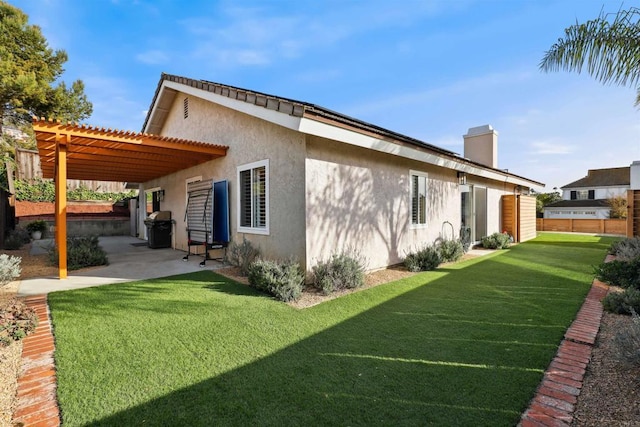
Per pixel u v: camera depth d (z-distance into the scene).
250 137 8.32
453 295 6.01
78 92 19.41
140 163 10.55
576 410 2.58
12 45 17.27
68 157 9.29
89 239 10.31
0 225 11.75
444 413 2.57
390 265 8.93
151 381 3.06
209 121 10.30
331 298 5.85
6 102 16.98
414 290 6.41
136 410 2.65
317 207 6.89
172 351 3.68
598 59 5.36
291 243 7.02
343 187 7.49
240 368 3.30
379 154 8.59
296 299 5.73
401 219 9.38
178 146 8.32
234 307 5.21
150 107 13.48
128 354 3.59
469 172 12.01
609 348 3.63
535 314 4.86
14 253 11.05
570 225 23.75
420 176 10.26
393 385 2.98
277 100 6.27
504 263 9.48
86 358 3.50
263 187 7.99
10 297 5.57
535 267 8.75
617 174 39.56
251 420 2.52
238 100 7.58
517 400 2.72
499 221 15.51
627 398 2.70
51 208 19.11
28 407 2.68
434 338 4.04
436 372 3.20
